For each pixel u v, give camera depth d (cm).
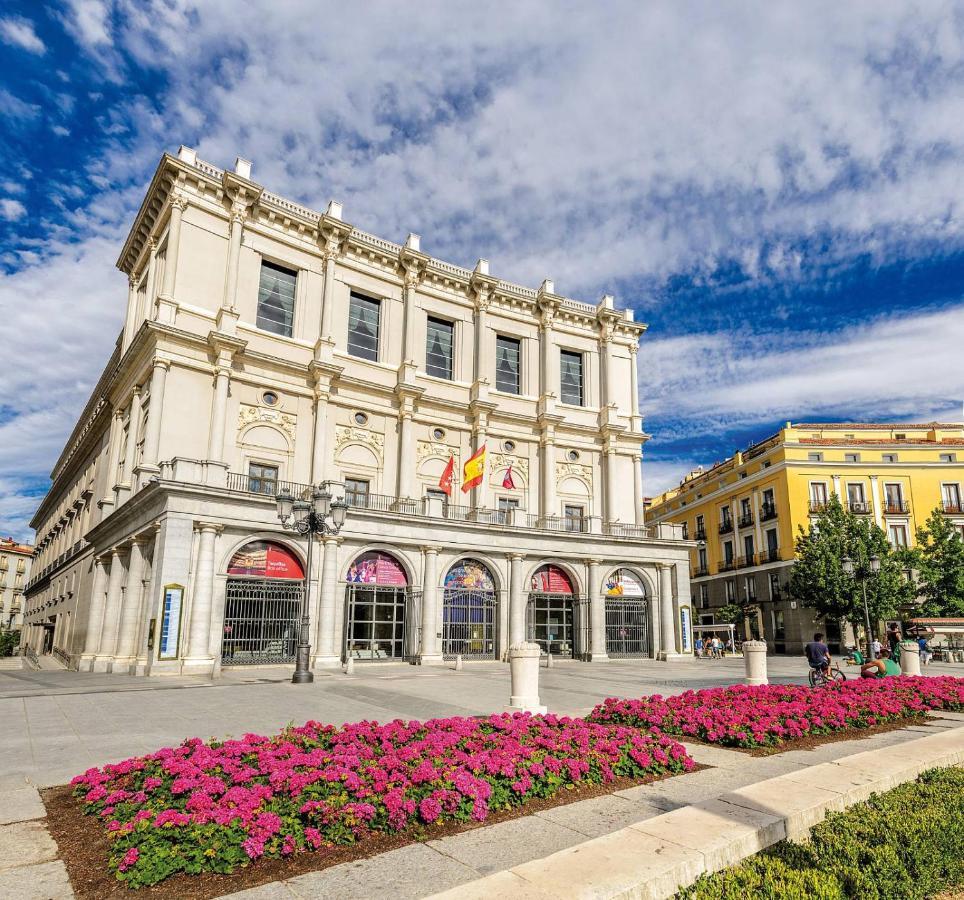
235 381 2991
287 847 509
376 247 3512
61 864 505
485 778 676
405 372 3456
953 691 1429
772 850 514
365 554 2814
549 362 3975
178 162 2948
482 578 3105
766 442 5350
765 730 977
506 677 2125
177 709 1352
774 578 4928
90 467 4241
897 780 693
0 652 6675
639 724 1073
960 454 4903
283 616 2577
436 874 487
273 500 2538
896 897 480
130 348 3016
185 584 2312
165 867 477
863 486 4872
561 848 539
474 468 3325
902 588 3978
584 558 3359
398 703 1438
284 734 877
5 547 9806
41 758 882
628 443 4116
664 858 459
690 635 3525
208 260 3020
